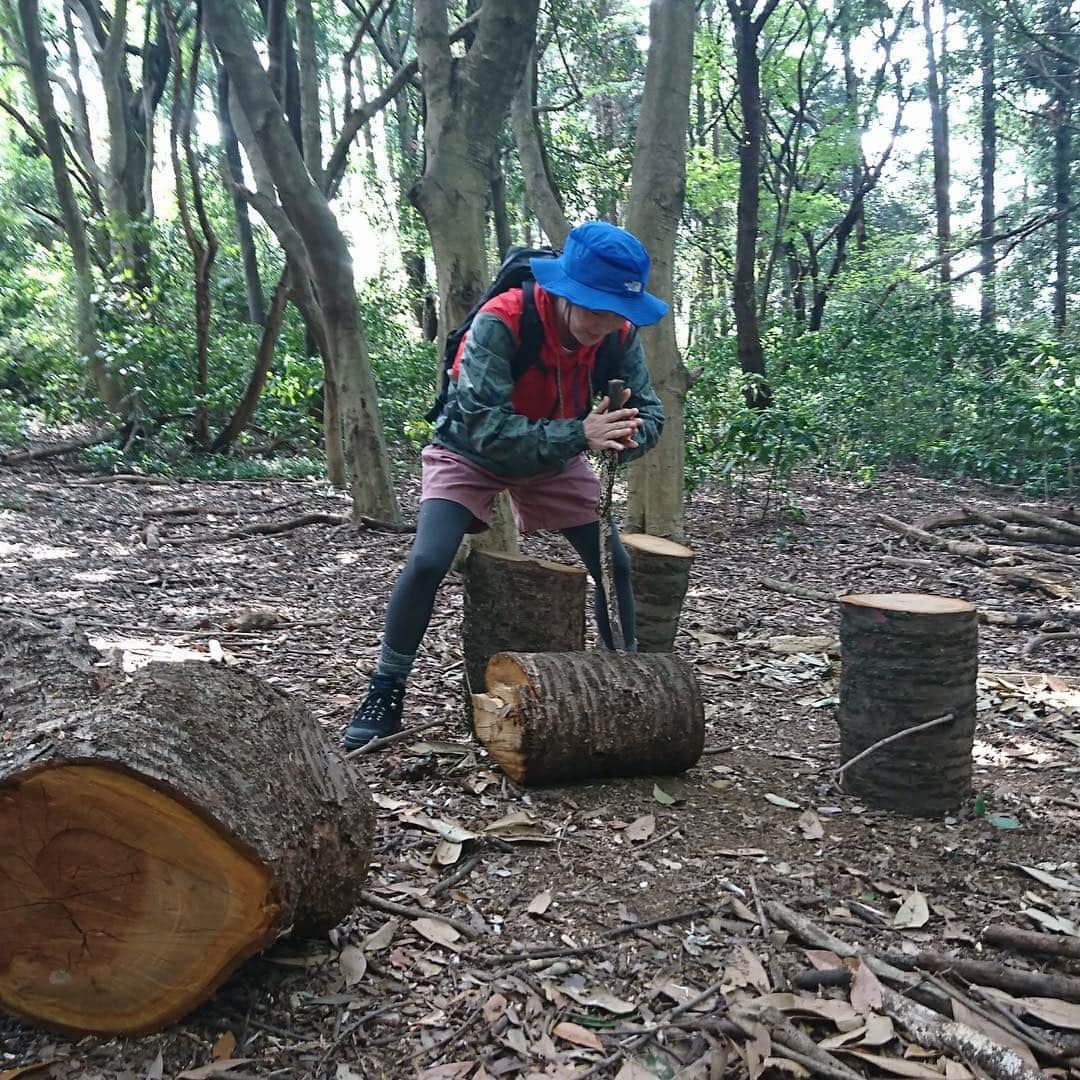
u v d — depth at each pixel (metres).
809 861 2.90
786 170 18.27
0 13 16.98
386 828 3.01
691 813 3.20
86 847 1.96
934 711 3.22
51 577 6.39
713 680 4.80
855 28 17.44
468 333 3.30
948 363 13.74
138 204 16.16
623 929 2.49
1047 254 21.56
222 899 1.94
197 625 5.36
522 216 20.00
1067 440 10.09
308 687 4.38
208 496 10.02
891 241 18.38
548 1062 2.01
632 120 20.67
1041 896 2.76
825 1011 2.15
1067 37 17.69
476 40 5.66
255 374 11.72
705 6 17.36
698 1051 2.04
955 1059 2.02
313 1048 2.04
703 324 19.22
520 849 2.91
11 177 20.30
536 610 3.73
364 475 8.47
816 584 7.06
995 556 7.71
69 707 2.59
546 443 3.15
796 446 9.03
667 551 4.15
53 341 12.50
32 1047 2.04
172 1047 2.03
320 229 7.89
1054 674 4.99
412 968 2.32
